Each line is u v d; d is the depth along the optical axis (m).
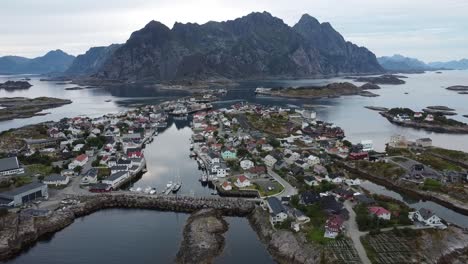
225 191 123.88
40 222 103.19
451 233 93.00
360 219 95.25
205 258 84.94
